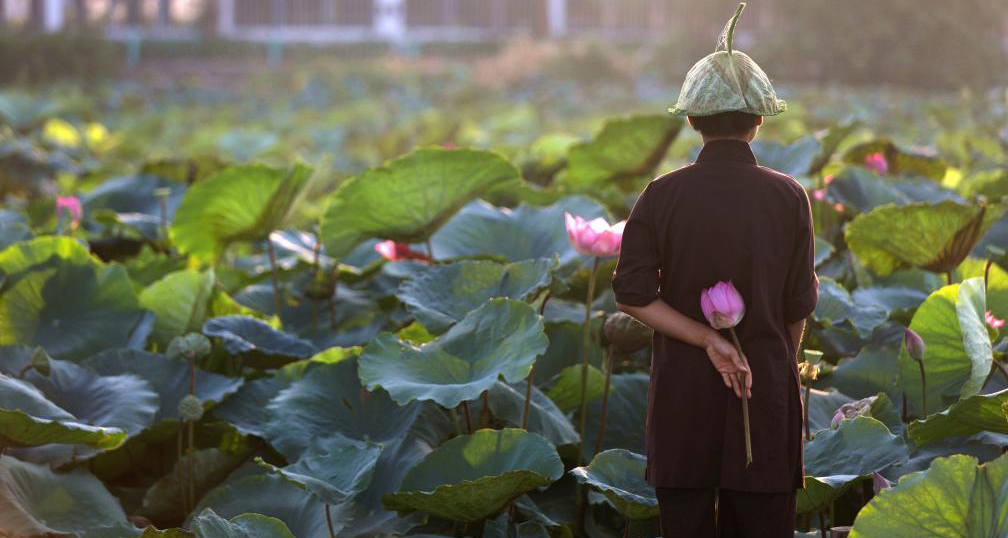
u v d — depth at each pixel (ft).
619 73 170.30
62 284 23.41
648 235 13.35
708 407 12.96
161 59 223.92
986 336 17.46
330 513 17.21
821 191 28.45
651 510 15.84
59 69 164.55
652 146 33.27
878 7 153.79
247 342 20.74
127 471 21.09
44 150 61.77
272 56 225.56
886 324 23.11
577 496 18.76
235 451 21.17
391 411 19.33
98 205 35.83
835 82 152.05
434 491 15.52
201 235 26.05
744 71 13.02
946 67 150.82
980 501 13.15
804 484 14.30
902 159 34.35
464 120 91.50
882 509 13.53
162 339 24.12
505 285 19.63
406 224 23.11
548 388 20.95
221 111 108.37
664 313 13.02
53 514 17.35
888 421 17.89
